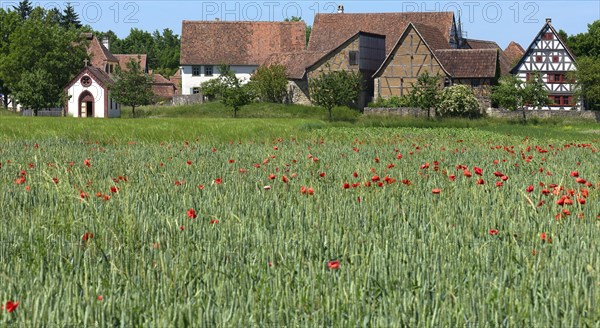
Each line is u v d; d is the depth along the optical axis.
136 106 100.38
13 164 20.27
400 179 17.39
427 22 103.19
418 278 8.29
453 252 9.52
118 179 16.48
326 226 10.96
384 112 81.69
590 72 84.38
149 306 7.55
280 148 30.17
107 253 9.49
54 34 100.75
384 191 14.48
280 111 87.50
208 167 20.44
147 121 54.16
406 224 11.01
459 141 37.84
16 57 99.75
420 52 87.69
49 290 7.65
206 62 110.81
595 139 44.22
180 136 37.56
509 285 8.27
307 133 42.50
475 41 119.81
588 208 12.79
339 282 7.95
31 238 10.15
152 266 8.84
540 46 90.75
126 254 9.27
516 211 12.37
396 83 88.75
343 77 81.00
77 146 29.94
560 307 7.39
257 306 7.31
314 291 7.74
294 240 9.93
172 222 10.94
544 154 27.50
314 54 96.44
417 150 28.70
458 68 85.94
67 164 19.94
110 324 7.02
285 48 111.69
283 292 7.75
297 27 113.12
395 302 7.41
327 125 53.31
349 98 80.19
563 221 11.45
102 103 93.19
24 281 8.14
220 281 8.08
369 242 9.88
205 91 99.94
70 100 93.88
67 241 10.00
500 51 104.94
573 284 8.03
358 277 8.18
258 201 13.45
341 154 26.38
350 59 92.62
